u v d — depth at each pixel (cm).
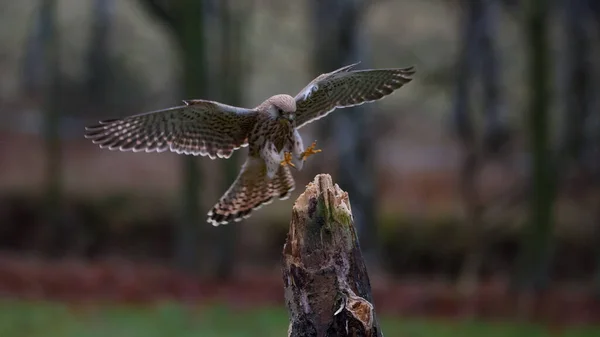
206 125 710
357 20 2148
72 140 3425
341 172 2186
